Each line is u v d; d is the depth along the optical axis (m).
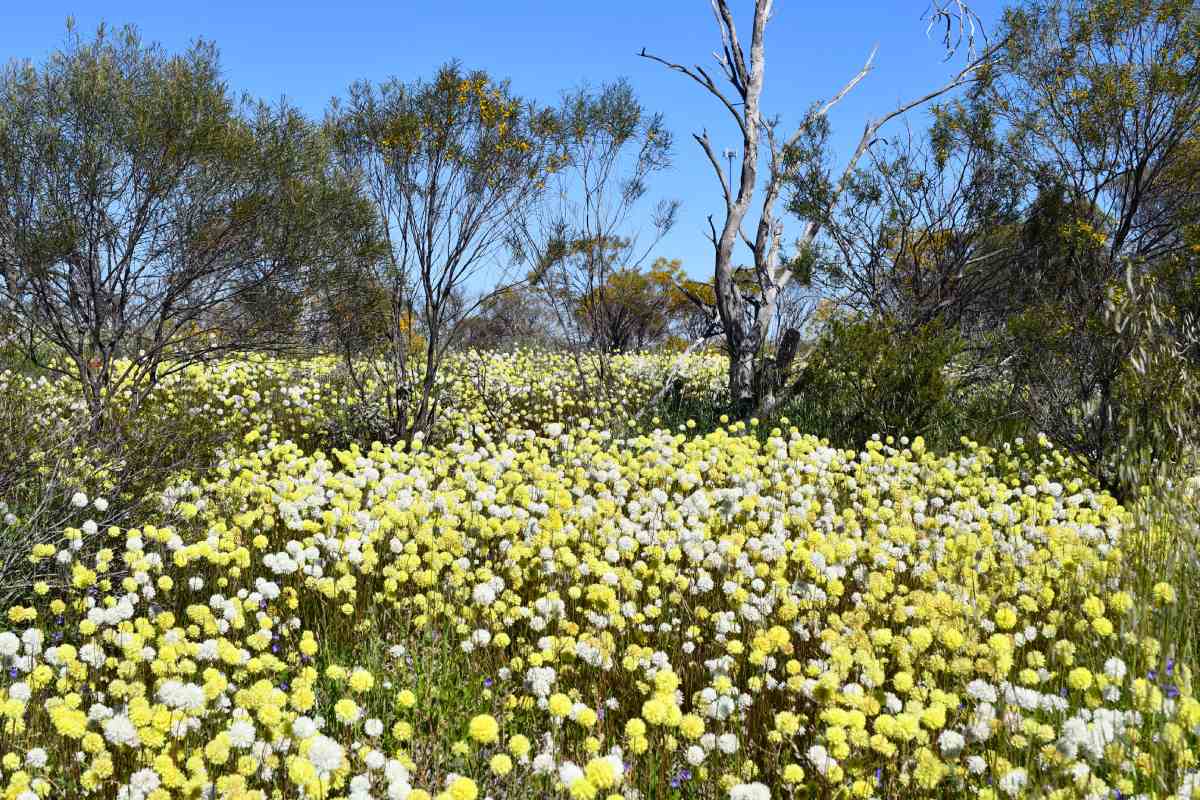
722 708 2.99
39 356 8.62
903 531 4.96
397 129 8.66
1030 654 3.28
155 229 7.25
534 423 11.48
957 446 8.85
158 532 4.45
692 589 4.25
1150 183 10.04
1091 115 10.07
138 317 7.64
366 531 5.07
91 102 6.79
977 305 11.99
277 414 10.34
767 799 2.49
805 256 11.48
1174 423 3.72
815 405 9.97
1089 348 7.82
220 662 3.61
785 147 11.90
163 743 2.78
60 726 2.75
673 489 6.63
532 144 9.23
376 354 9.56
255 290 7.85
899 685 2.95
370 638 4.07
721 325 12.84
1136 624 2.89
